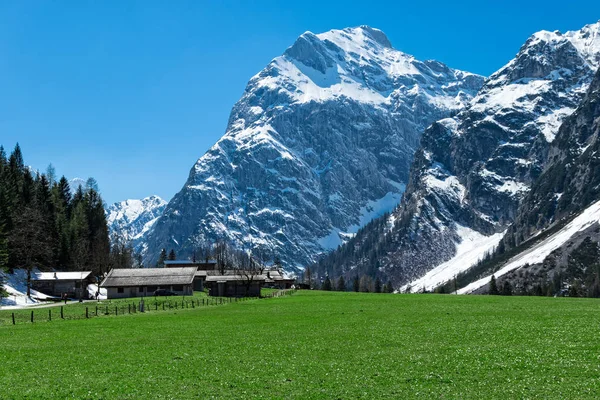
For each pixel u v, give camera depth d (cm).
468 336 4950
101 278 18688
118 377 3556
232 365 3866
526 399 2733
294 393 3016
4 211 14438
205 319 7850
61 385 3369
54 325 7319
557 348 4041
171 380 3425
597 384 2950
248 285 16625
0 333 6412
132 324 7219
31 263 15050
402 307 9425
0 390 3269
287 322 7038
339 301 11894
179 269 16375
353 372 3509
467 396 2830
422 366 3609
